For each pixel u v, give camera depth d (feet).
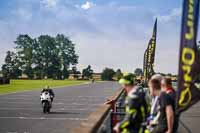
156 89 42.50
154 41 150.71
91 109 160.15
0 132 91.91
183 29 40.22
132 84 37.99
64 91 352.28
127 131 37.06
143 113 37.24
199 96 40.09
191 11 40.19
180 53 40.11
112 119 53.67
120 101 80.07
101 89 408.26
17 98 231.50
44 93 145.38
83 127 31.63
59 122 112.37
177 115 41.70
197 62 39.91
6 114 136.98
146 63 169.48
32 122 112.47
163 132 41.11
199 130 83.05
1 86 455.63
